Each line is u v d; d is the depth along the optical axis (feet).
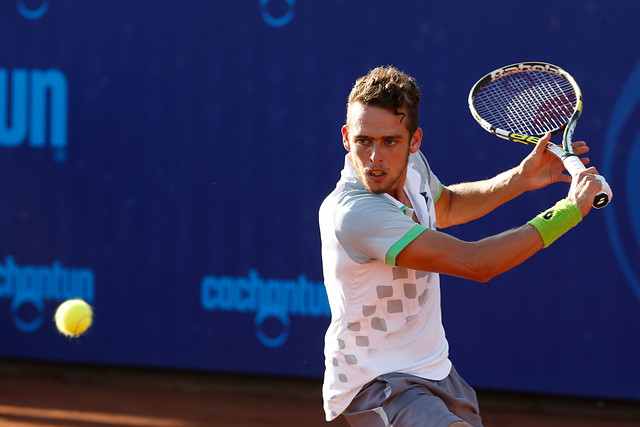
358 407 26.78
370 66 60.54
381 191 24.80
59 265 66.69
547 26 57.82
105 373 68.90
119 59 64.28
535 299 59.62
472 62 58.95
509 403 63.00
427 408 25.29
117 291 65.87
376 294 25.71
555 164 30.86
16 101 66.23
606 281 58.39
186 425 58.39
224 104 62.95
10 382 68.39
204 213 63.93
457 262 23.93
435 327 27.35
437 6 59.21
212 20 62.64
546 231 24.26
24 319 67.62
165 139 64.08
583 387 59.21
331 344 27.07
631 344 58.29
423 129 59.88
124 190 65.16
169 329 65.26
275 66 61.98
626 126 57.16
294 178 62.34
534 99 38.42
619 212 57.72
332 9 60.90
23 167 66.54
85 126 65.31
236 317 64.13
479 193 31.76
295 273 62.80
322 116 61.57
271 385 66.44
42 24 65.26
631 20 56.59
